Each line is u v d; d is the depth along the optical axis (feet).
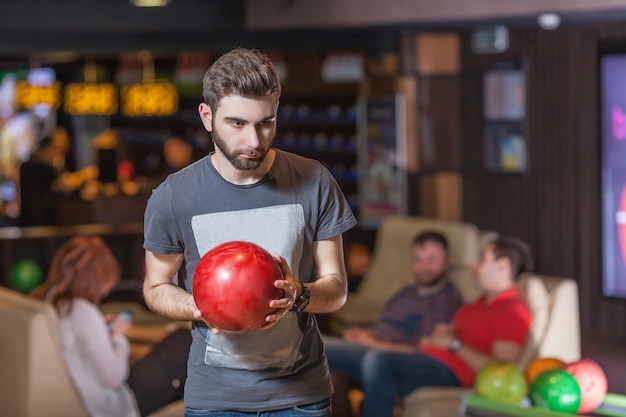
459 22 22.95
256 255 7.64
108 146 37.73
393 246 23.65
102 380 14.69
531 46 27.53
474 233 21.27
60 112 44.06
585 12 20.83
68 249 14.93
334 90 31.86
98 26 25.67
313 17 24.94
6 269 29.01
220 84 7.56
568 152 26.58
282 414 8.25
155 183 34.83
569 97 26.48
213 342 8.19
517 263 16.24
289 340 8.18
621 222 23.22
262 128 7.68
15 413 14.65
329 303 8.05
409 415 14.83
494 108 28.81
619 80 23.18
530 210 27.81
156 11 25.72
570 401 13.08
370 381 16.63
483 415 13.75
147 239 8.30
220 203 8.11
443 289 18.70
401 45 30.17
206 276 7.60
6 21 25.45
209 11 25.71
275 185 8.13
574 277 26.45
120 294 29.63
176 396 15.46
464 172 30.22
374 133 30.94
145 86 38.37
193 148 40.88
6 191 39.83
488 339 16.35
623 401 13.38
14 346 14.51
